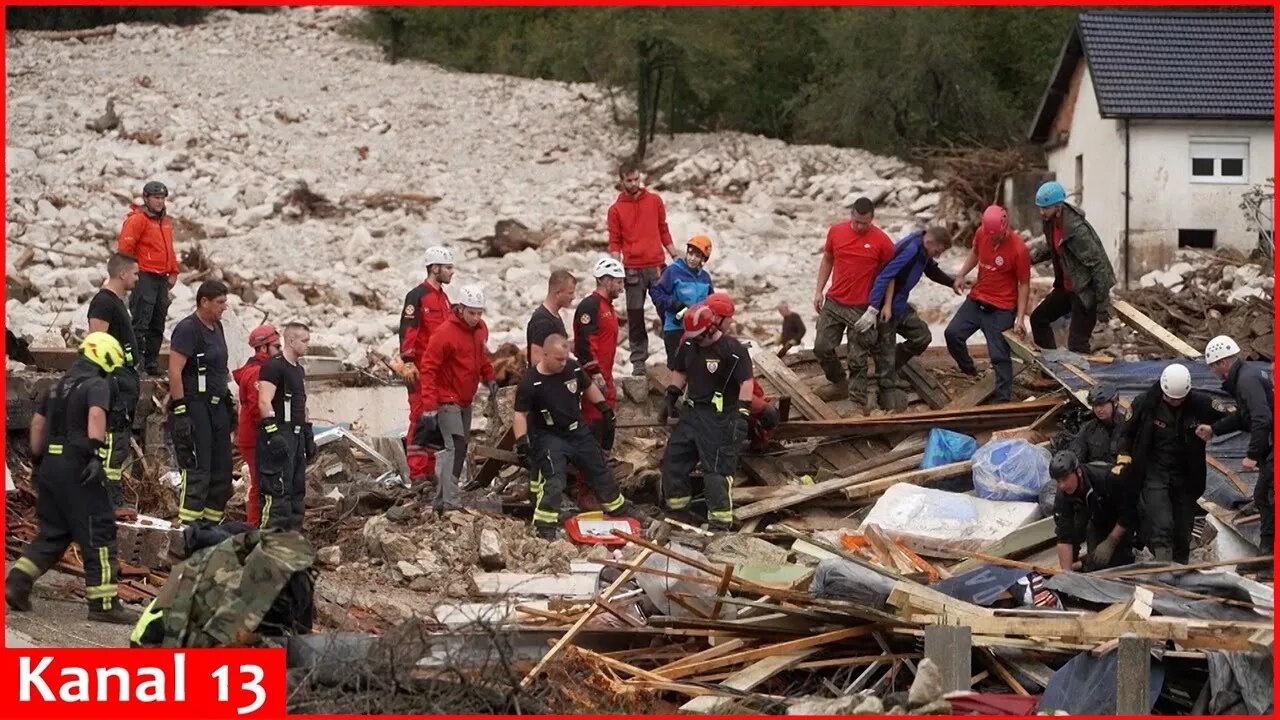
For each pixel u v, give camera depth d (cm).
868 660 1091
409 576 1280
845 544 1311
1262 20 2934
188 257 2844
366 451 1667
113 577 1109
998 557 1288
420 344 1526
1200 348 1869
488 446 1583
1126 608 1042
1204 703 1006
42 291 2514
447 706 957
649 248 1727
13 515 1337
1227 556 1316
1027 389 1650
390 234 3209
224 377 1340
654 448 1573
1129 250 2814
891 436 1581
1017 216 3173
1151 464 1220
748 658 1094
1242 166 2831
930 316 2684
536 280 2878
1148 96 2812
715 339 1405
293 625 1011
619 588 1218
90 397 1096
